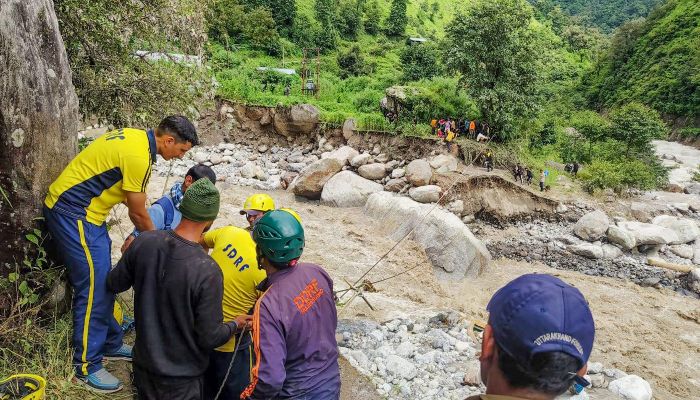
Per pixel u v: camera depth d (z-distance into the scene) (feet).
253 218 17.47
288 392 10.62
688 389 33.86
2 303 14.25
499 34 75.25
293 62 156.15
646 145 102.83
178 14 29.35
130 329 17.44
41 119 14.17
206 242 14.02
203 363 11.57
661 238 62.69
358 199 58.49
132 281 11.65
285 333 10.36
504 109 76.79
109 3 25.89
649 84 209.77
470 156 72.23
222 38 140.46
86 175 13.06
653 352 38.99
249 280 13.04
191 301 10.93
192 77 30.19
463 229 48.14
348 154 68.13
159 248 11.05
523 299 4.85
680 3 231.30
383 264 42.32
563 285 5.05
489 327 5.16
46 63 14.44
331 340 11.13
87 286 13.55
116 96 26.09
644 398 21.58
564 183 79.36
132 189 13.19
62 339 14.67
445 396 19.58
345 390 18.62
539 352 4.57
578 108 230.27
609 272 56.49
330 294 11.14
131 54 27.78
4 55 13.02
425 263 44.60
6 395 12.51
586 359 4.76
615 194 78.74
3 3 12.95
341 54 175.94
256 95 85.35
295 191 62.13
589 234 63.67
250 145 82.43
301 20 189.67
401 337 24.68
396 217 50.24
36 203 14.21
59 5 23.02
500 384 4.97
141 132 13.39
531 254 59.36
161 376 11.11
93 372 13.89
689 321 45.98
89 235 13.29
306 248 43.83
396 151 73.77
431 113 80.94
